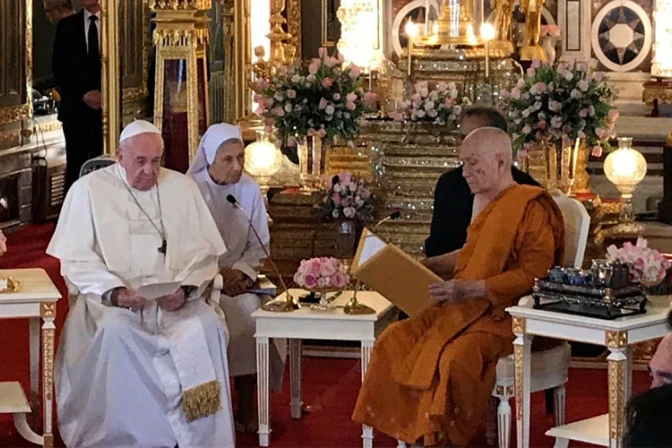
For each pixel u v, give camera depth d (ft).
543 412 21.67
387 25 40.55
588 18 41.65
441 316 18.83
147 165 19.89
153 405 18.86
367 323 19.27
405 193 26.84
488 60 28.04
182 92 27.84
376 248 19.17
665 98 40.11
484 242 18.79
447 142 26.78
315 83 27.14
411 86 28.55
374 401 18.74
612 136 28.89
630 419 8.20
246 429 20.65
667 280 18.51
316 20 42.16
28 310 18.42
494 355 18.30
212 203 21.57
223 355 19.24
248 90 36.06
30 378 20.90
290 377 21.22
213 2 35.76
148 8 32.37
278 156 28.25
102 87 29.94
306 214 27.20
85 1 35.60
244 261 21.57
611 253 18.66
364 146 29.17
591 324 16.75
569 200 20.03
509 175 19.26
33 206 39.78
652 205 37.60
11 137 38.47
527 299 17.93
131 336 18.76
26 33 39.11
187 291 19.48
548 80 26.02
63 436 19.31
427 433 17.89
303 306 19.98
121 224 19.84
